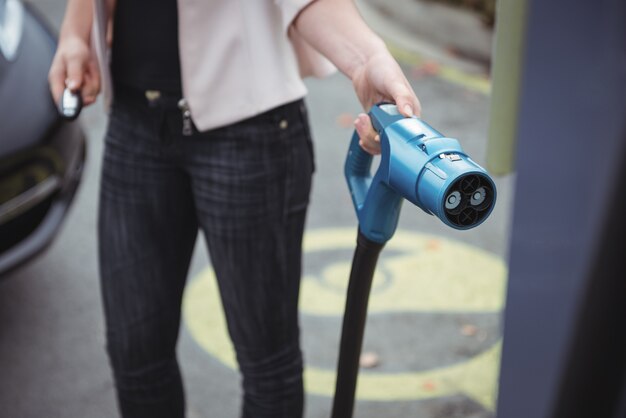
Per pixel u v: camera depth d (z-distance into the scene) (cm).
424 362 351
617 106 72
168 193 211
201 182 204
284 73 195
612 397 75
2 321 379
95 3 196
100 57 201
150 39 198
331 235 449
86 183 494
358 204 171
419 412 322
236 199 202
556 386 80
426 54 705
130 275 216
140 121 205
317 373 346
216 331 373
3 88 368
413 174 140
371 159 174
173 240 217
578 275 76
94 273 414
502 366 86
